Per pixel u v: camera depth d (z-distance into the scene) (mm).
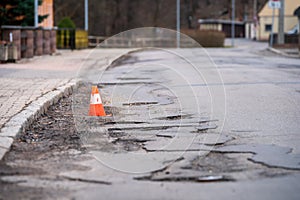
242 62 26688
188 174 6234
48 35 32375
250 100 12359
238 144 7809
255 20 86188
